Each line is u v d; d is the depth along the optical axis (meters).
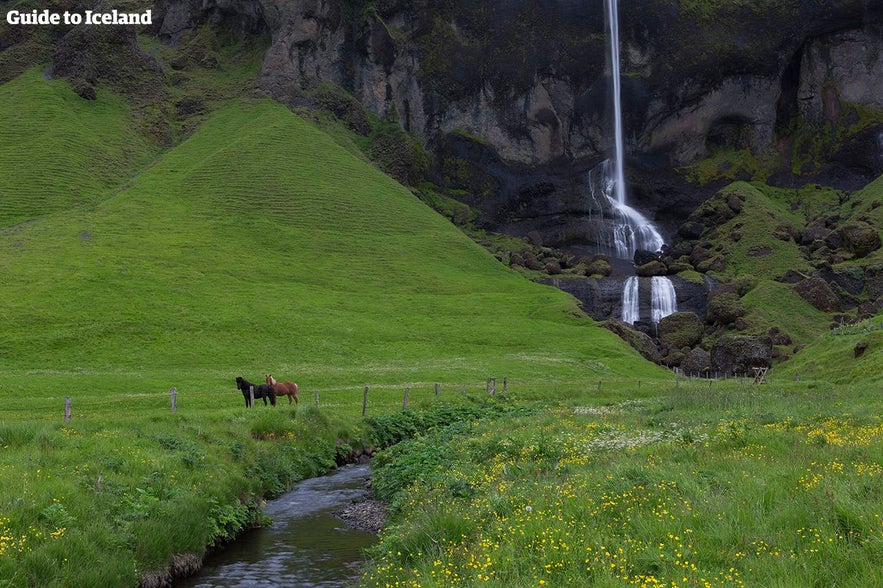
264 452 27.89
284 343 77.69
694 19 180.25
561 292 114.69
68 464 19.64
